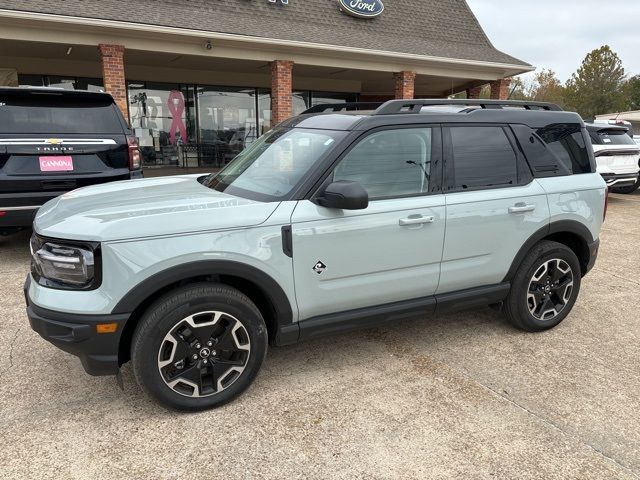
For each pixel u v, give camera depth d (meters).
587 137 4.14
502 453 2.59
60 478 2.37
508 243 3.67
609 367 3.52
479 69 14.59
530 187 3.74
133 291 2.61
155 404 2.98
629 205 10.98
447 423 2.83
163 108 14.62
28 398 3.02
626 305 4.77
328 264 3.05
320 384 3.24
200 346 2.82
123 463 2.47
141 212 2.75
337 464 2.49
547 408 3.00
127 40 10.24
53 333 2.62
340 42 12.42
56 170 5.38
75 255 2.59
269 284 2.91
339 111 3.87
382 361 3.56
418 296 3.48
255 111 16.03
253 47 11.52
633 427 2.83
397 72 13.77
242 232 2.80
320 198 2.99
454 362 3.56
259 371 3.09
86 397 3.05
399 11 15.56
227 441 2.65
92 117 5.58
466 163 3.52
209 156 15.59
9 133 5.18
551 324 4.07
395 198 3.24
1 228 5.51
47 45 10.80
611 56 67.19
